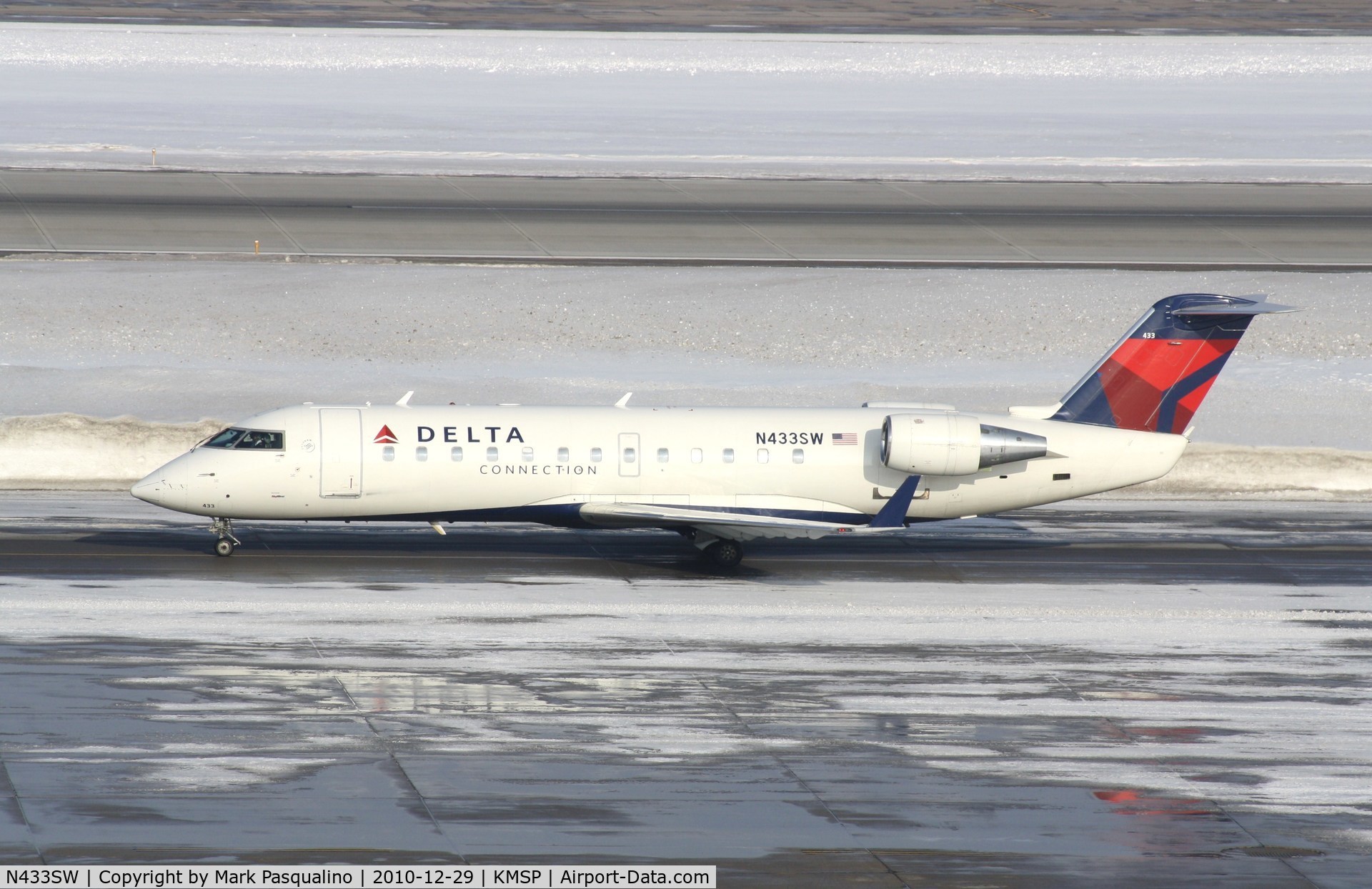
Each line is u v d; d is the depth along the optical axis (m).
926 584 148.75
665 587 144.62
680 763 102.31
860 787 99.56
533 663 121.00
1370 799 100.31
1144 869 89.38
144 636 124.25
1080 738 109.25
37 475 180.50
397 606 135.00
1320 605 144.50
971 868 88.62
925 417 150.50
